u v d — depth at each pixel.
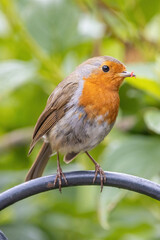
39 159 10.27
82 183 8.61
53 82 11.45
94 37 11.26
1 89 10.50
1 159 12.64
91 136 9.58
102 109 9.52
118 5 11.64
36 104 12.38
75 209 11.23
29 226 11.05
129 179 8.38
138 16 11.56
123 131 10.86
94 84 9.66
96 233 10.97
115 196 9.21
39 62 11.30
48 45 11.37
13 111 12.55
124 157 9.77
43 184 8.45
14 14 11.48
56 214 11.25
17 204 11.41
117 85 9.74
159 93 9.68
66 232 11.12
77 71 9.98
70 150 9.80
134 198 10.82
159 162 9.61
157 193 8.14
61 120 9.66
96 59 9.84
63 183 8.56
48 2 11.47
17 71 10.66
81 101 9.52
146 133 10.70
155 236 10.51
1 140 12.37
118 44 12.46
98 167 9.27
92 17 11.73
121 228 10.61
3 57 13.20
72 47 11.46
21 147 12.51
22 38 11.43
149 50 11.59
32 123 12.59
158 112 9.62
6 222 11.26
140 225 10.58
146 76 9.37
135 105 10.94
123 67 9.75
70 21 11.38
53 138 9.77
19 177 11.77
